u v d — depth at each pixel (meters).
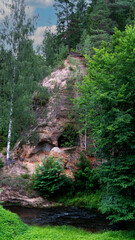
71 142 24.27
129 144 11.30
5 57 23.45
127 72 11.70
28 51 24.11
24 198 18.94
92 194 18.73
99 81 12.09
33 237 9.85
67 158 22.31
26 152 24.19
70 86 26.47
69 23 36.22
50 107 26.27
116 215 11.43
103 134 12.44
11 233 9.63
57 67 31.55
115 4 36.69
